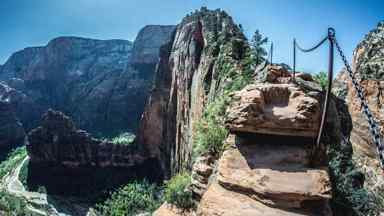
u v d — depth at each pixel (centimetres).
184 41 8825
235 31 6438
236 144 2295
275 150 2200
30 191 12188
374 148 3247
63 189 12431
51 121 13150
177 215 3014
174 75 9344
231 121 2295
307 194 1950
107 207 8844
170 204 3178
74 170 12756
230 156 2261
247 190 2078
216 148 2859
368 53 3809
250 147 2255
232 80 4406
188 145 6656
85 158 12800
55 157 12825
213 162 2819
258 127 2208
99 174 12562
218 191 2186
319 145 2139
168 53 10950
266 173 2084
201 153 2978
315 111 2167
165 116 10900
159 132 11369
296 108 2205
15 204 9194
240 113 2259
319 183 1998
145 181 10281
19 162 14650
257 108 2231
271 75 2656
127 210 8206
